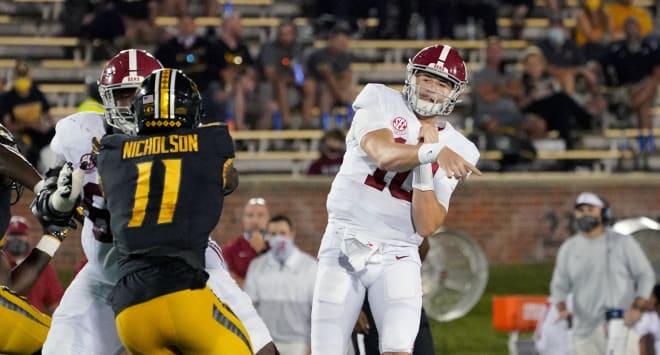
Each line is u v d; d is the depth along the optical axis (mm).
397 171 21781
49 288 31922
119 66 21812
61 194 20266
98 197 21766
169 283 19328
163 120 20109
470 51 63750
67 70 61656
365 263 22375
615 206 55125
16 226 32188
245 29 64500
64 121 22281
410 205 22562
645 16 64875
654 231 35094
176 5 63656
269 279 33531
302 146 57594
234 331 19953
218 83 55844
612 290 34281
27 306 22016
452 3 64000
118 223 19750
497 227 54750
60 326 21938
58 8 65625
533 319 35469
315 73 58312
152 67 21953
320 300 22547
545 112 57688
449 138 22891
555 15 61719
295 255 33656
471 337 41438
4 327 21656
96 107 27625
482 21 64188
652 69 61375
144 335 19531
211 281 21922
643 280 34031
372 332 23891
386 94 22703
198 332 19500
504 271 52844
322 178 52844
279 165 56625
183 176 19781
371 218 22484
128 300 19453
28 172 21375
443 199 22812
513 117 56875
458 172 20219
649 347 33969
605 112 61000
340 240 22656
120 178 19906
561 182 54906
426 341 24281
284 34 58125
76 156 22000
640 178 55219
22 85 52312
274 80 57812
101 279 22266
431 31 63938
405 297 22234
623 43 61750
